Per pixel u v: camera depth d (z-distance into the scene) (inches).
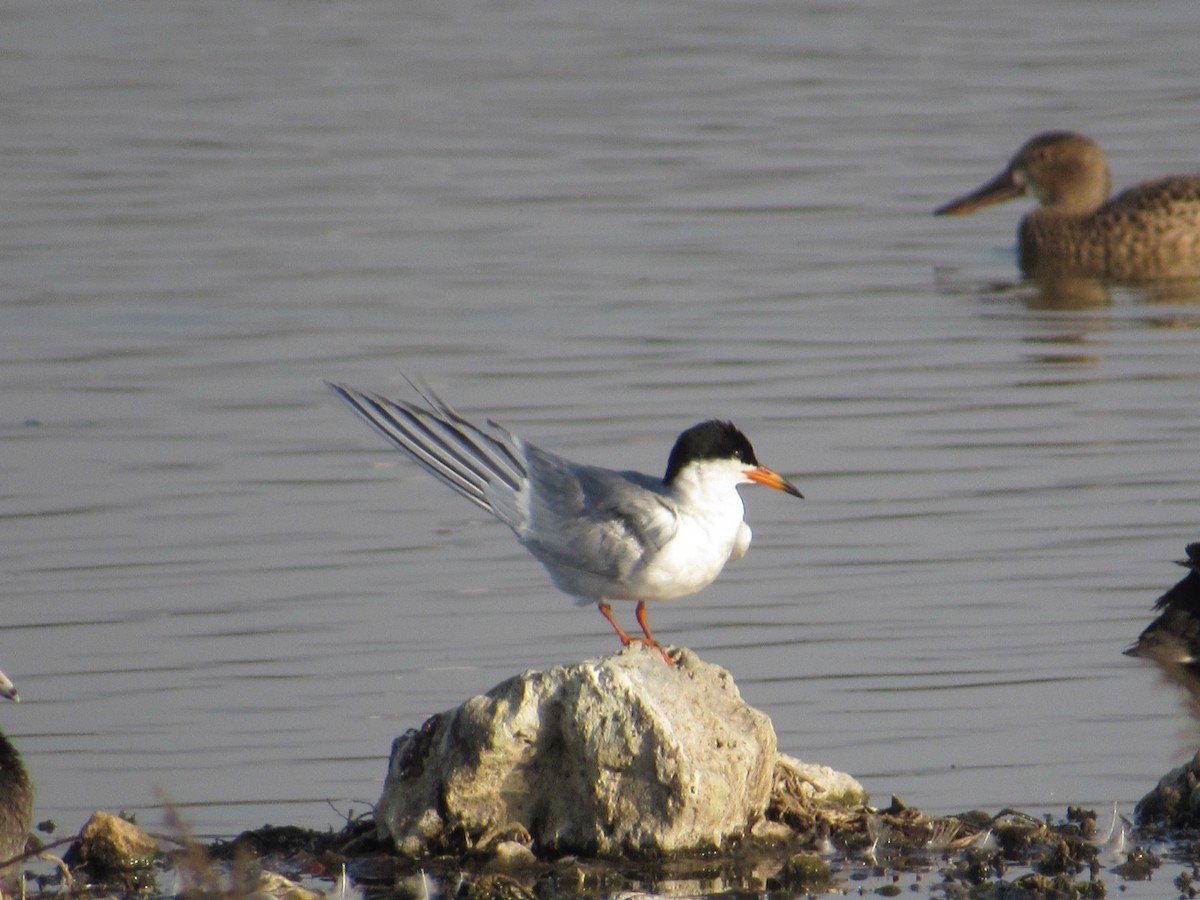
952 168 966.4
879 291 798.5
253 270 810.2
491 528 563.8
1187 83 1104.2
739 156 986.1
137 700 446.9
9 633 485.7
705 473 382.9
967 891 346.6
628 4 1347.2
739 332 733.9
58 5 1338.6
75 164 972.6
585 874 354.0
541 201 915.4
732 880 353.4
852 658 472.7
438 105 1090.7
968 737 425.7
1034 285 830.5
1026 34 1232.8
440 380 673.6
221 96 1109.1
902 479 592.7
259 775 408.5
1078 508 568.1
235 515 567.2
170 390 669.3
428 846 367.6
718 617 501.0
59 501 573.9
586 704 362.9
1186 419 639.1
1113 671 461.7
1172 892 344.8
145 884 359.3
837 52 1195.3
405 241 853.8
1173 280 847.1
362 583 520.1
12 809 353.4
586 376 679.1
